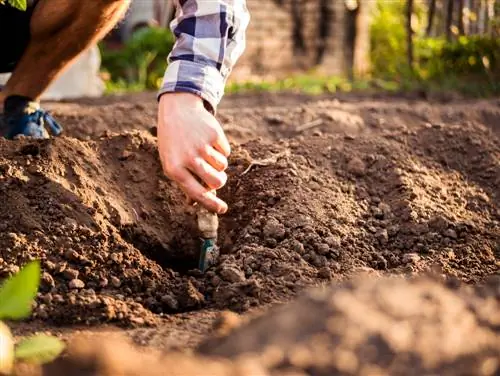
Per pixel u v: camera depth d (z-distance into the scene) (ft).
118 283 4.23
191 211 5.04
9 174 4.63
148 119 7.73
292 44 20.33
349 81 13.26
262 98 10.59
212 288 4.36
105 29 5.68
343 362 2.74
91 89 11.54
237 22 4.54
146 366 2.77
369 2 17.89
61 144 4.96
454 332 2.91
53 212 4.50
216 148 4.24
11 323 3.84
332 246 4.68
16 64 5.89
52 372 2.91
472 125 6.37
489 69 10.66
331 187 5.26
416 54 12.01
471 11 11.00
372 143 5.79
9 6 5.65
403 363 2.77
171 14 16.96
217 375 2.71
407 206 5.15
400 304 2.96
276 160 5.42
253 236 4.77
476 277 4.49
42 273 4.12
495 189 5.68
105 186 4.90
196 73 4.36
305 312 2.92
